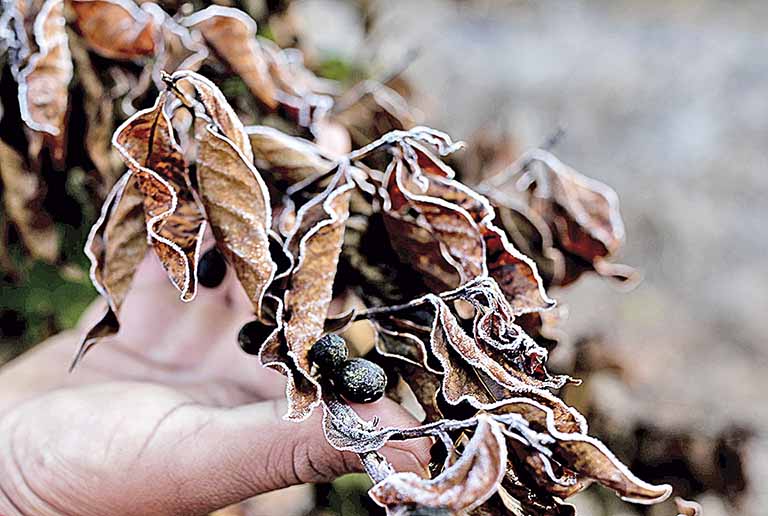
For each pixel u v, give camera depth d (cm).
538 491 28
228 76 42
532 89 120
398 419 31
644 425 57
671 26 140
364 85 47
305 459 35
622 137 122
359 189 35
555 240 41
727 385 95
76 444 39
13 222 45
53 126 39
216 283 39
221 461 36
